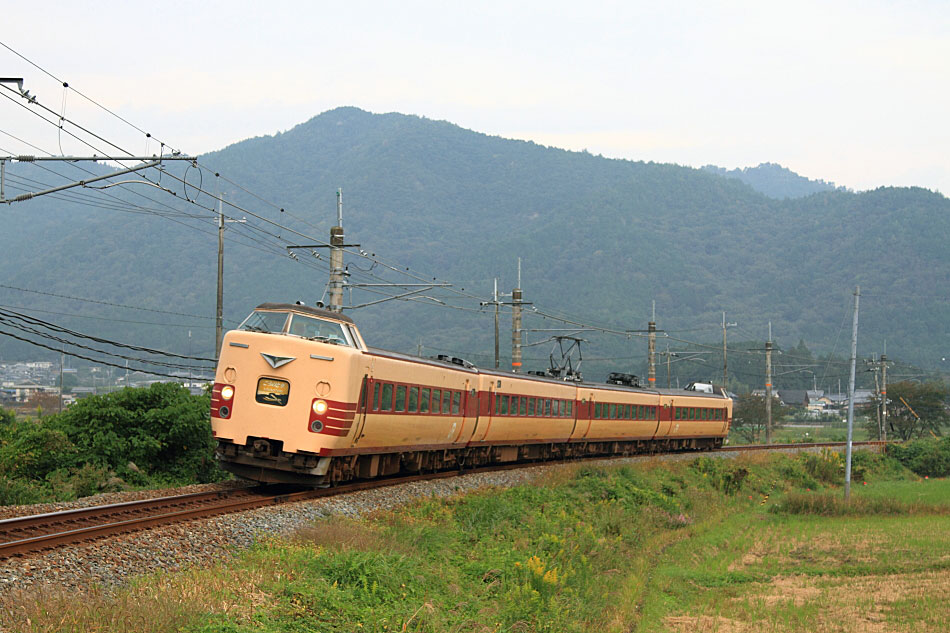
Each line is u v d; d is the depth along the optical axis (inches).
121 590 398.6
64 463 879.7
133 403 955.3
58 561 433.7
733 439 3688.5
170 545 500.7
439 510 809.5
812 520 1397.6
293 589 450.9
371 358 787.4
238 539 549.3
